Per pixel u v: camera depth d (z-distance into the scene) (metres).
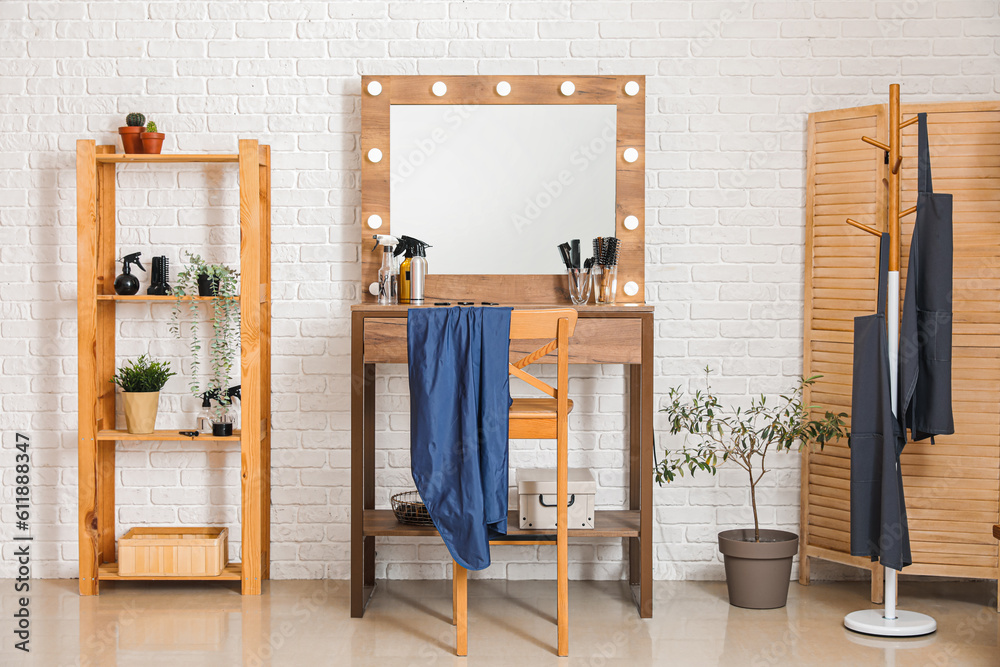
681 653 2.50
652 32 3.21
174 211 3.22
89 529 3.00
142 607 2.89
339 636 2.63
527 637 2.62
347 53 3.21
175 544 3.01
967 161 2.92
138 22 3.21
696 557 3.24
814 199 3.13
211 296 3.05
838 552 3.05
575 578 3.23
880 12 3.18
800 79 3.20
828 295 3.10
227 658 2.46
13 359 3.23
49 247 3.23
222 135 3.22
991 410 2.91
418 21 3.21
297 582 3.19
